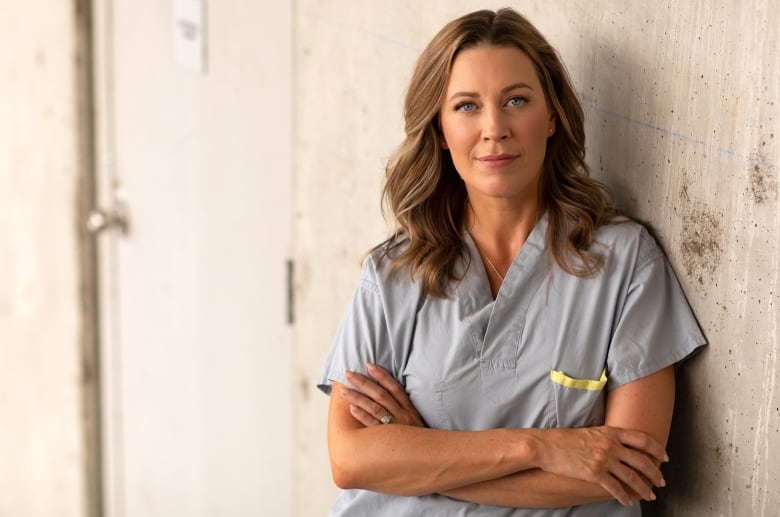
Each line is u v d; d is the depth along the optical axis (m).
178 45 4.18
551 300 2.29
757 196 2.08
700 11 2.18
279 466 3.85
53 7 5.03
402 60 3.03
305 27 3.45
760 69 2.05
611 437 2.16
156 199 4.52
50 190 5.28
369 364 2.42
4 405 6.18
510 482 2.21
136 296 4.81
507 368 2.30
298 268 3.61
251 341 3.94
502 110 2.23
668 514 2.43
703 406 2.29
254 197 3.82
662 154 2.31
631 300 2.25
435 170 2.39
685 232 2.27
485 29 2.24
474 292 2.36
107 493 5.29
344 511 2.49
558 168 2.37
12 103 5.55
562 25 2.57
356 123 3.25
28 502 6.02
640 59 2.35
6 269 5.88
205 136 4.08
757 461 2.15
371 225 3.22
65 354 5.37
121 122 4.73
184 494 4.56
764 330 2.10
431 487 2.25
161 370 4.66
